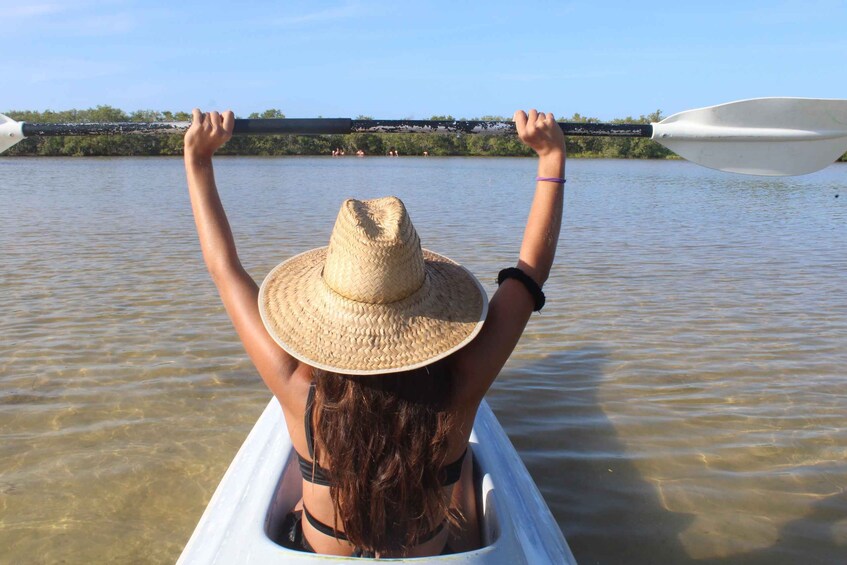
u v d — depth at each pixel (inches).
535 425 161.2
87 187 828.6
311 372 66.0
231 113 77.0
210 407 165.2
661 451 149.3
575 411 168.1
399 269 60.3
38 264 320.5
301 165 1646.2
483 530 90.6
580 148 2468.0
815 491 134.3
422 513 66.4
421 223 503.5
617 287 290.7
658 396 176.7
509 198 740.0
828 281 307.9
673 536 120.5
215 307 244.8
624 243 417.7
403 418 61.8
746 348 211.8
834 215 603.8
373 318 61.5
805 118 122.3
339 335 61.6
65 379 178.9
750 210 645.9
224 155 2330.2
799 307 259.9
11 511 124.2
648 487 135.3
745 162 124.3
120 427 154.7
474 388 66.1
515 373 191.2
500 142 2448.3
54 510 124.9
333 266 61.6
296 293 65.4
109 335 212.8
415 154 2456.9
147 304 248.7
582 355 204.5
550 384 183.8
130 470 137.7
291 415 67.8
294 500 96.3
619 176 1321.4
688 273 322.7
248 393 172.9
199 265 320.8
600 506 129.1
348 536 66.7
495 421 120.9
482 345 65.8
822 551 116.4
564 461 145.1
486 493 92.8
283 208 609.0
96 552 114.3
